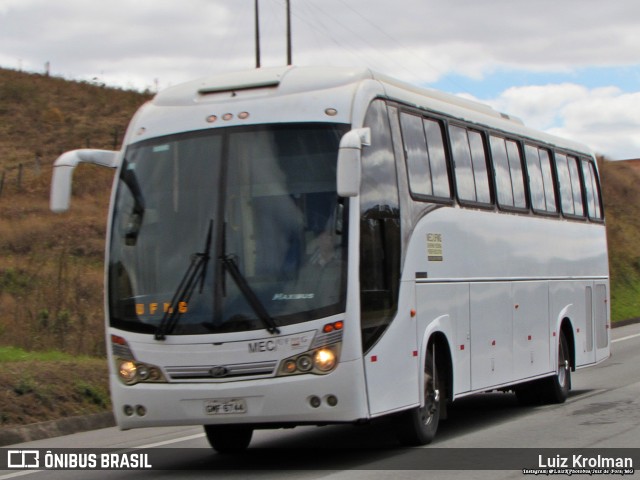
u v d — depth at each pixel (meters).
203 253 9.70
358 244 9.65
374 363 9.84
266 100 10.23
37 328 19.97
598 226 18.72
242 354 9.44
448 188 12.33
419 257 11.20
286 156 9.87
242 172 9.89
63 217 35.72
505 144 14.55
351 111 10.06
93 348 19.64
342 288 9.47
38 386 14.77
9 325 20.02
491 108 14.87
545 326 15.41
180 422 9.59
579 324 17.08
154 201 10.07
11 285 24.00
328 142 9.87
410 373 10.75
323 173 9.76
